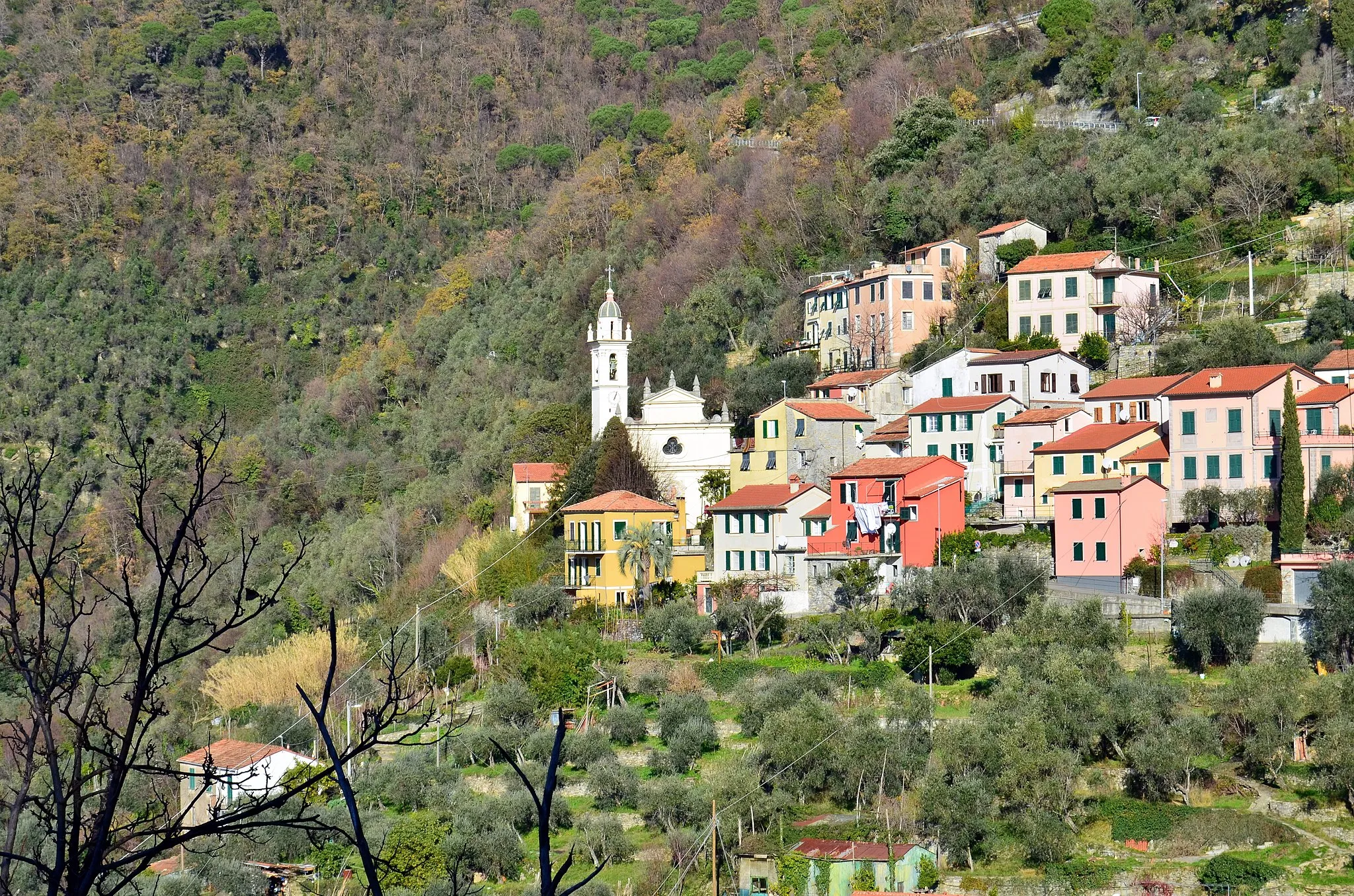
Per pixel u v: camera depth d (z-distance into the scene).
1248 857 193.88
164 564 52.62
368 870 44.34
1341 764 199.62
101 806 50.44
